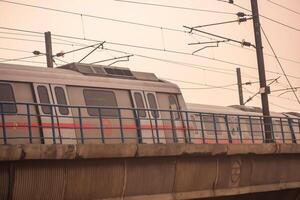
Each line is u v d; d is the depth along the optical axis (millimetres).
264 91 27875
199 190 21766
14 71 19266
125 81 23031
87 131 20750
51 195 16406
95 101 21453
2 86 18734
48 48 29672
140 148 18484
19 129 18641
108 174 17953
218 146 21781
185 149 20219
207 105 32406
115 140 21656
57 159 16062
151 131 23172
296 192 29391
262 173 25188
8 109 18547
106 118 21594
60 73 20812
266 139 26750
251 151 23688
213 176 22281
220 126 31656
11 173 15289
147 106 23375
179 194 20766
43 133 19266
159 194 19969
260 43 28203
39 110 19422
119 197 18516
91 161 17359
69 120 20219
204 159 21703
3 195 15219
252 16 28391
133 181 18859
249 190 24422
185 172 20859
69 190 16859
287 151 26094
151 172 19438
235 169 23453
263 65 28094
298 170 27938
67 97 20469
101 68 22922
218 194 22656
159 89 24312
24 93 19281
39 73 20016
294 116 40219
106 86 22016
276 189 26234
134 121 22625
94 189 17609
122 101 22484
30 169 15734
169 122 24297
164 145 19375
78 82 21078
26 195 15750
